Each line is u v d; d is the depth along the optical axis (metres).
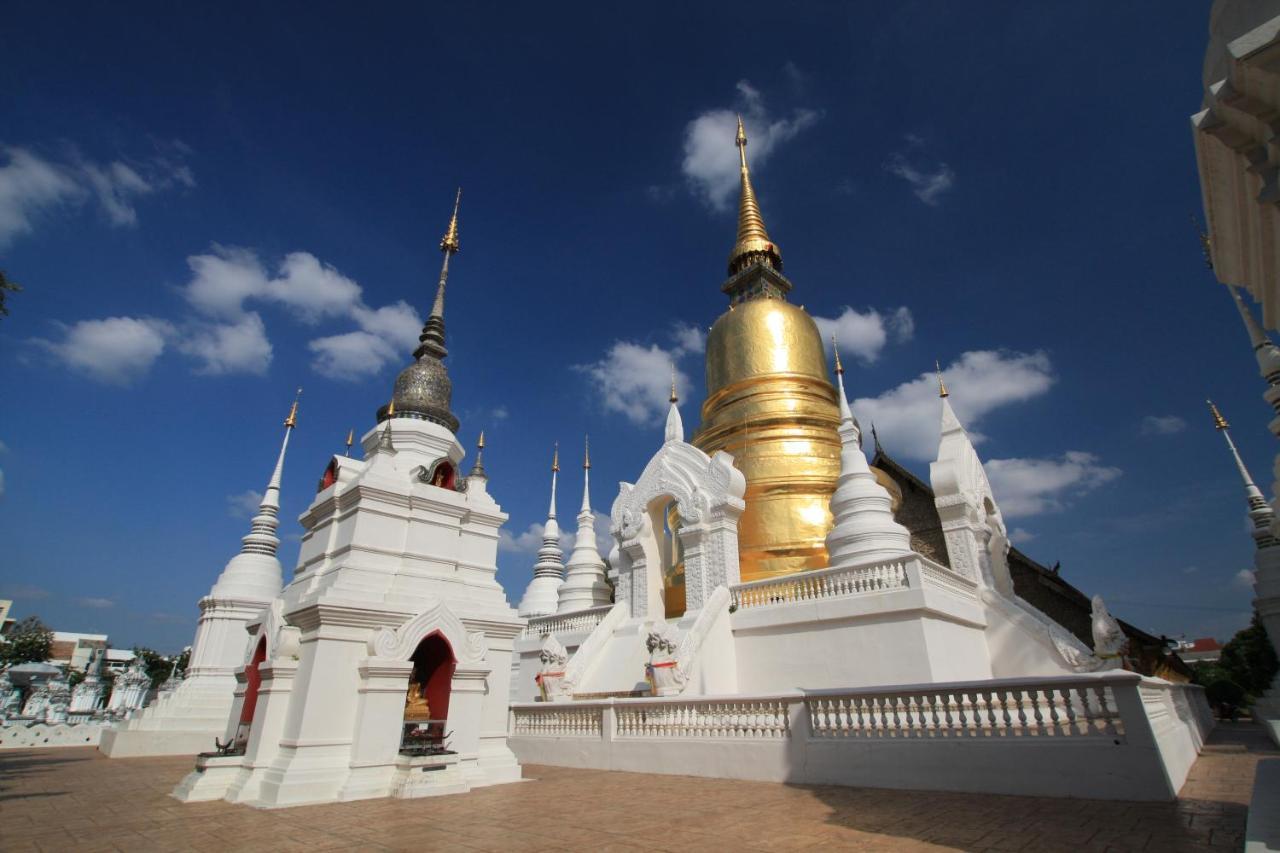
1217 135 4.88
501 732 12.59
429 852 6.86
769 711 12.82
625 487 25.50
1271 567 27.69
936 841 7.14
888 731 11.31
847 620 17.16
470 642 12.07
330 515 12.87
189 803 9.81
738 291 35.81
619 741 14.76
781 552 23.25
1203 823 7.50
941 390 26.36
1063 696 9.92
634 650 20.20
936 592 16.89
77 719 27.19
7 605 78.50
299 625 11.24
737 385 28.95
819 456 25.34
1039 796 9.54
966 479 23.97
